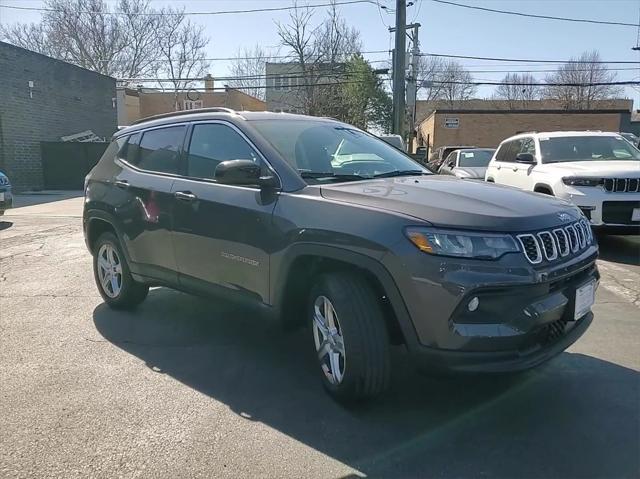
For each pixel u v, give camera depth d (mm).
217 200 4074
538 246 3039
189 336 4750
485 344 2916
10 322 5133
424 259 2932
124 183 5086
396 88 23172
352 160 4242
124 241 5082
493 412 3375
